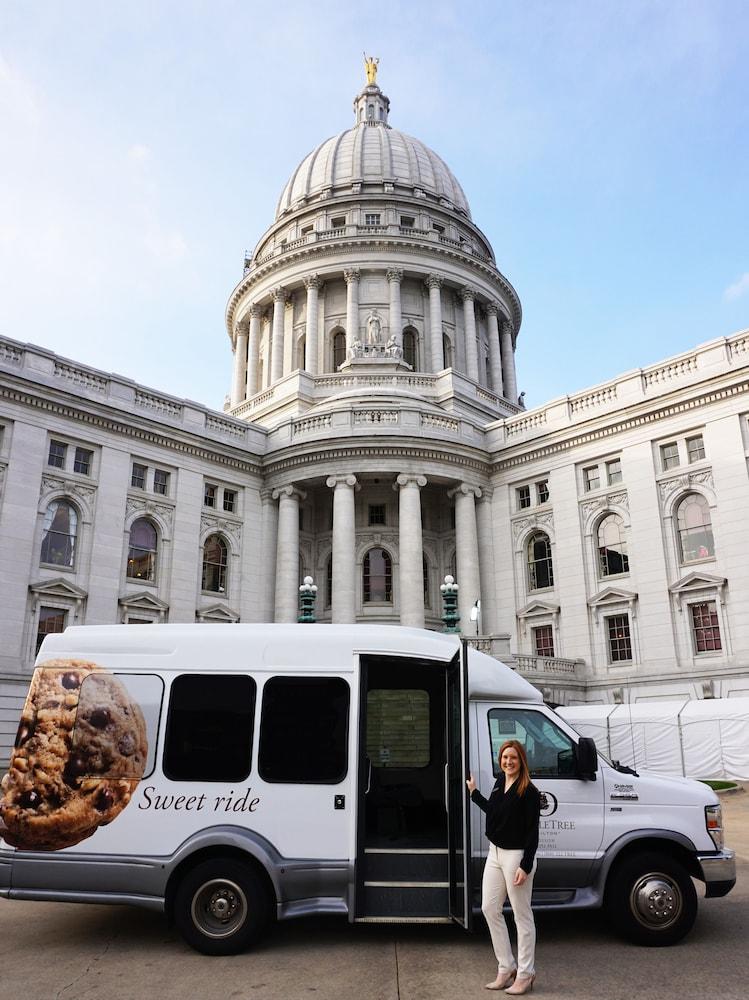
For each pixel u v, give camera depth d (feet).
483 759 31.24
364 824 30.19
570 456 133.18
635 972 25.95
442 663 31.96
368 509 147.23
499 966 24.68
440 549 148.77
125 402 124.77
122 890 29.43
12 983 25.38
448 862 30.53
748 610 106.73
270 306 222.89
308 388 177.06
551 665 118.93
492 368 215.31
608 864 29.76
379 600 142.51
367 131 245.86
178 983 25.27
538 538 136.56
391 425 140.36
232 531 136.87
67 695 31.40
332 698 31.32
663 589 116.26
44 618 109.29
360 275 207.10
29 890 29.68
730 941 29.55
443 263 210.18
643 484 121.90
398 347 188.75
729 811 69.56
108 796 30.25
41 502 111.14
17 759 30.71
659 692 113.29
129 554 121.90
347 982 25.21
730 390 113.50
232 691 31.40
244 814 29.94
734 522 110.32
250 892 28.84
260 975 26.03
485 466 143.54
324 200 227.81
